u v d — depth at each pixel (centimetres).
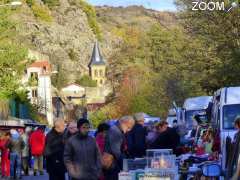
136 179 1255
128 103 11412
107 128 1664
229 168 775
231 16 4631
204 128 2694
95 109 14212
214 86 4669
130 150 1694
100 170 1340
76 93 16412
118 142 1459
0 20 4609
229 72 4231
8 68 4669
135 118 1728
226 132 1933
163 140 1883
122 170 1394
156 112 9194
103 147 1633
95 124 11525
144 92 10062
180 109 4222
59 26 18662
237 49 4294
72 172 1316
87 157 1323
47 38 17350
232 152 783
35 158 2953
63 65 17775
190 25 5034
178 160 1460
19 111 5650
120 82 13450
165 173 1235
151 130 2367
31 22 16550
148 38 13738
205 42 4966
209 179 1086
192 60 5075
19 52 4628
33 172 2988
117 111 11625
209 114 2848
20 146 2886
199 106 3891
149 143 1948
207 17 4847
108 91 16250
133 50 14238
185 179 1225
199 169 1168
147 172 1246
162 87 8788
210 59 4912
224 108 2097
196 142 2509
